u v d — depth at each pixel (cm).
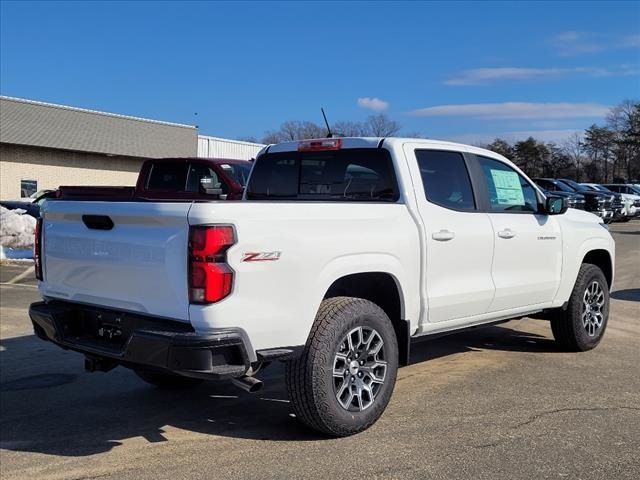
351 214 434
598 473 375
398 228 464
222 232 362
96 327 431
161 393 554
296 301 395
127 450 422
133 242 393
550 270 611
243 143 4609
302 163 570
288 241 391
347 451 408
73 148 3591
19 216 1792
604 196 2833
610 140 8275
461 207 528
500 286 551
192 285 363
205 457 406
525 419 463
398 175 489
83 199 437
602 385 547
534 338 732
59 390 564
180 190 1071
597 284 671
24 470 393
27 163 3462
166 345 362
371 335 438
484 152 569
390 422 458
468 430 441
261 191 604
